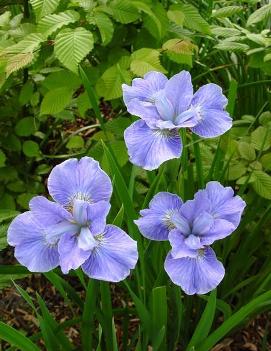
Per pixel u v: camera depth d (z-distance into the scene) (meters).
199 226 0.35
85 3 0.55
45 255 0.34
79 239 0.33
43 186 0.68
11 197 0.64
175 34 0.64
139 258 0.45
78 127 0.85
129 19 0.55
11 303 0.62
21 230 0.33
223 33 0.63
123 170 0.54
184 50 0.54
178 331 0.46
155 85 0.39
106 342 0.45
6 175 0.65
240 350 0.55
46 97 0.55
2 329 0.36
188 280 0.34
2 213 0.55
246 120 0.63
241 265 0.55
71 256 0.32
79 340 0.57
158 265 0.47
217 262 0.35
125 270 0.32
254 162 0.54
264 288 0.50
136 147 0.37
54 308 0.61
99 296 0.49
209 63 0.78
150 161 0.36
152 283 0.48
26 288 0.64
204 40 0.76
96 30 0.58
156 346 0.42
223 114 0.38
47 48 0.58
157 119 0.37
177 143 0.36
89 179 0.33
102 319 0.44
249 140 0.58
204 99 0.38
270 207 0.51
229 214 0.36
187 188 0.50
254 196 0.56
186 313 0.52
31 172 0.73
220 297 0.55
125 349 0.52
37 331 0.58
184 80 0.38
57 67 0.62
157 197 0.36
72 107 0.76
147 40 0.61
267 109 0.72
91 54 0.63
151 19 0.59
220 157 0.49
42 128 0.76
